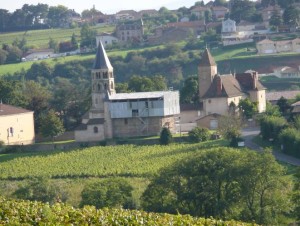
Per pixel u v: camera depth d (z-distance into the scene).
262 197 138.88
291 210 137.00
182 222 89.69
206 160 143.00
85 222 82.75
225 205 139.00
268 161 140.12
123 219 85.38
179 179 143.12
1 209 85.38
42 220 81.19
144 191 151.00
